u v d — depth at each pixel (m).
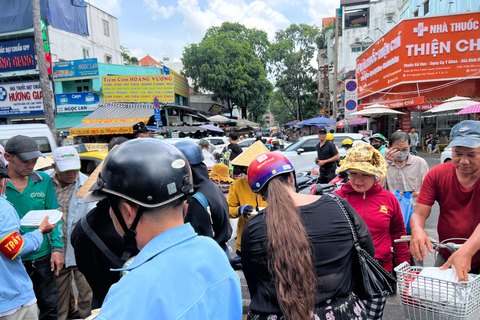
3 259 1.88
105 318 0.71
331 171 6.60
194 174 2.21
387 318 2.71
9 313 1.91
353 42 32.94
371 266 1.38
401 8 23.42
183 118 26.20
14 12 19.36
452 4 15.62
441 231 2.23
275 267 1.24
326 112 40.19
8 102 20.03
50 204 2.72
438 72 13.54
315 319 1.24
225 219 2.24
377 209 2.30
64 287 2.89
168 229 0.90
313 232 1.30
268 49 41.88
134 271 0.80
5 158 2.49
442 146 15.87
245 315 2.91
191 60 31.17
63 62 20.62
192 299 0.82
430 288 1.50
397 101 15.11
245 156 2.84
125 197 0.86
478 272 2.06
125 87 20.78
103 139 17.56
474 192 2.03
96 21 25.12
